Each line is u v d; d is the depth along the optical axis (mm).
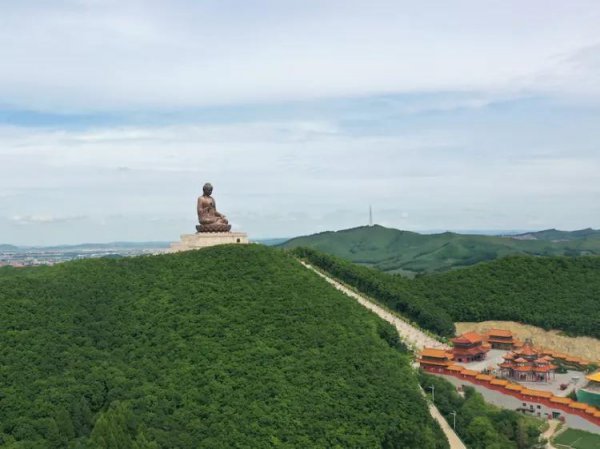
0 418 93188
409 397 116188
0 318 115625
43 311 121562
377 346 130375
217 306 130625
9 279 130875
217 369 111438
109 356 113375
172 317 126062
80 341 115875
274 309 132375
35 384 101062
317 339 125312
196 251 157625
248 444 97125
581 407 127188
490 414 126562
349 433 103625
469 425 123875
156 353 115750
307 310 134625
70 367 107562
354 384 115062
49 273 140500
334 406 108375
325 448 99625
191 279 141500
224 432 98250
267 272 147375
